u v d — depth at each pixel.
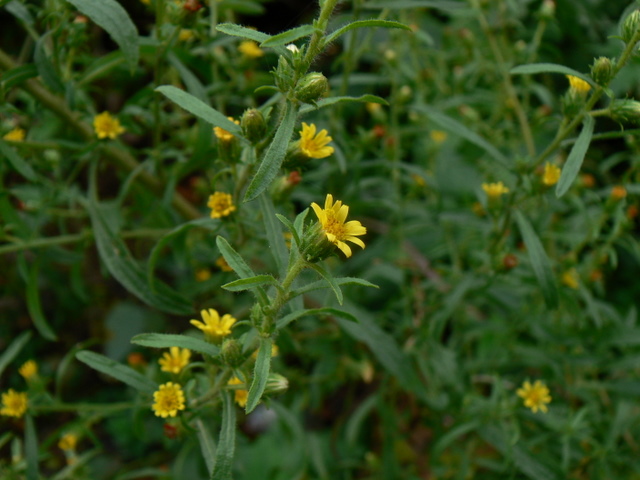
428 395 0.35
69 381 0.48
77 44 0.29
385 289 0.43
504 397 0.32
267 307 0.22
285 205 0.29
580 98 0.27
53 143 0.30
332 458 0.41
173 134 0.37
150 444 0.45
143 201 0.36
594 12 0.47
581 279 0.35
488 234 0.33
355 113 0.49
